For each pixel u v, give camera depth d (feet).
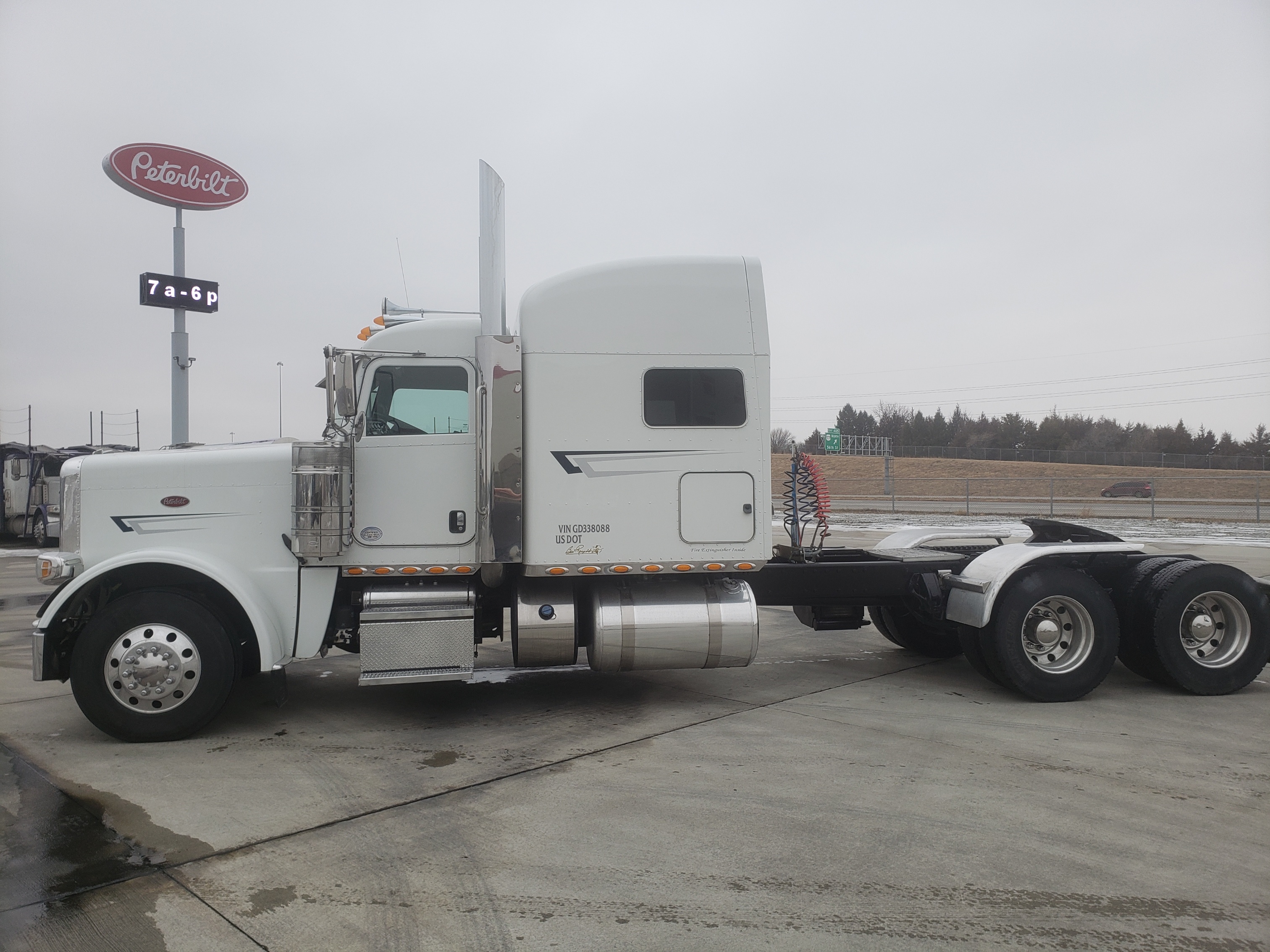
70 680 16.19
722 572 18.07
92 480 16.94
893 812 12.60
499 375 16.99
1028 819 12.35
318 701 19.42
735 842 11.57
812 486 22.58
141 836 11.77
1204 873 10.61
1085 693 19.01
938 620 20.63
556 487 17.28
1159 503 119.03
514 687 20.74
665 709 18.63
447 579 18.03
